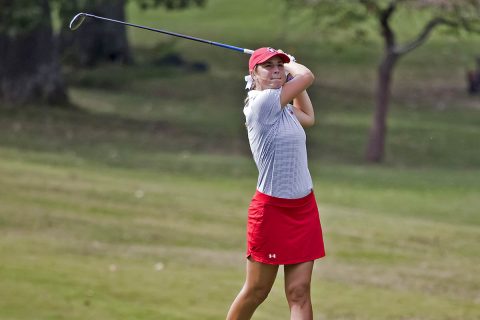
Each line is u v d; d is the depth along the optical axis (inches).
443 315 1657.2
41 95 4977.9
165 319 1515.7
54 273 1782.7
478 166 4323.3
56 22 6589.6
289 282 873.5
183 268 1967.3
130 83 6018.7
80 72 6205.7
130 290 1707.7
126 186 2982.3
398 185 3508.9
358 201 3078.2
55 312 1505.9
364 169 3971.5
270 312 1620.3
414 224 2650.1
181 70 6451.8
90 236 2228.1
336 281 1926.7
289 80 882.8
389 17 4170.8
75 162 3516.2
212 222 2519.7
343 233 2459.4
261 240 868.6
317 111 5580.7
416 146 4709.6
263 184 869.2
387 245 2340.1
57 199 2625.5
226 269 1990.7
